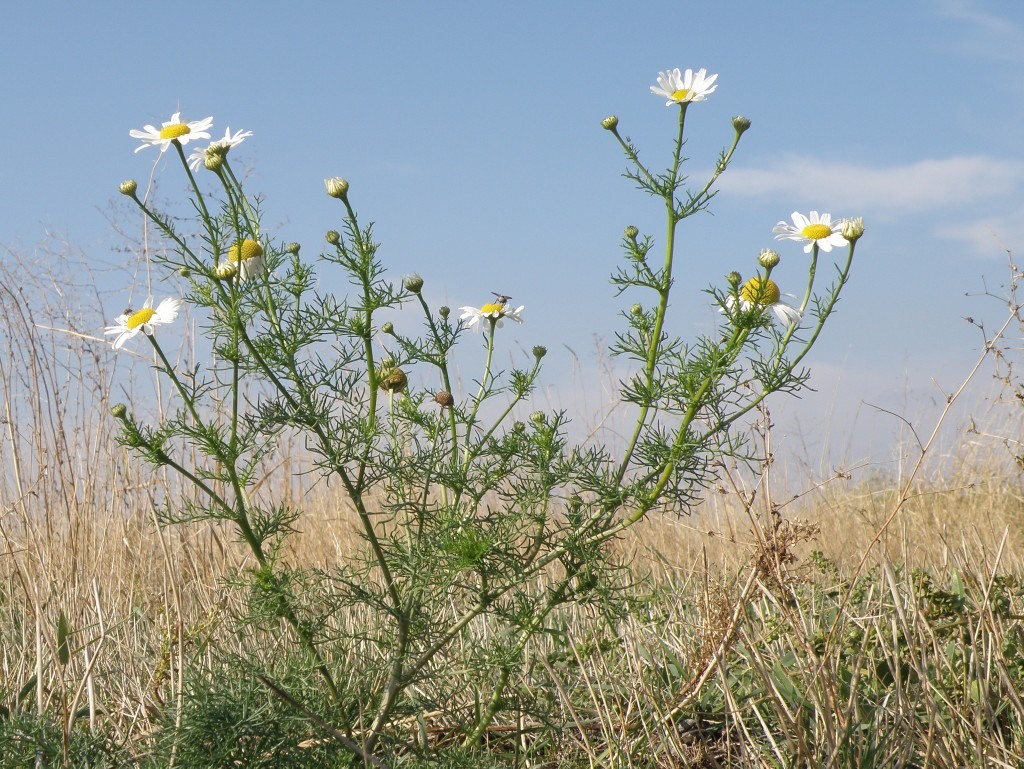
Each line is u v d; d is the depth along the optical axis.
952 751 0.75
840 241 0.79
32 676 0.87
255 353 0.76
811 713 0.80
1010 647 0.82
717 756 0.79
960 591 0.91
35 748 0.76
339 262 0.78
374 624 0.87
